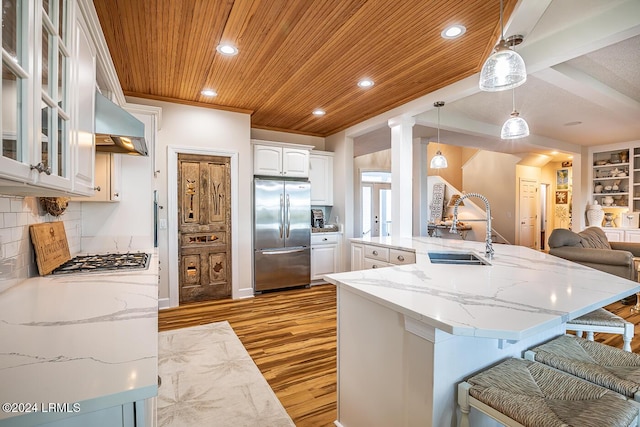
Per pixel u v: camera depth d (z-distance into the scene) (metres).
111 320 1.12
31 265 1.77
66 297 1.39
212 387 2.21
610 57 2.84
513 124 2.87
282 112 4.38
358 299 1.65
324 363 2.60
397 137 4.07
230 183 4.34
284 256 4.76
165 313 3.76
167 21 2.21
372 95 3.67
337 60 2.80
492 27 2.28
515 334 1.02
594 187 6.74
